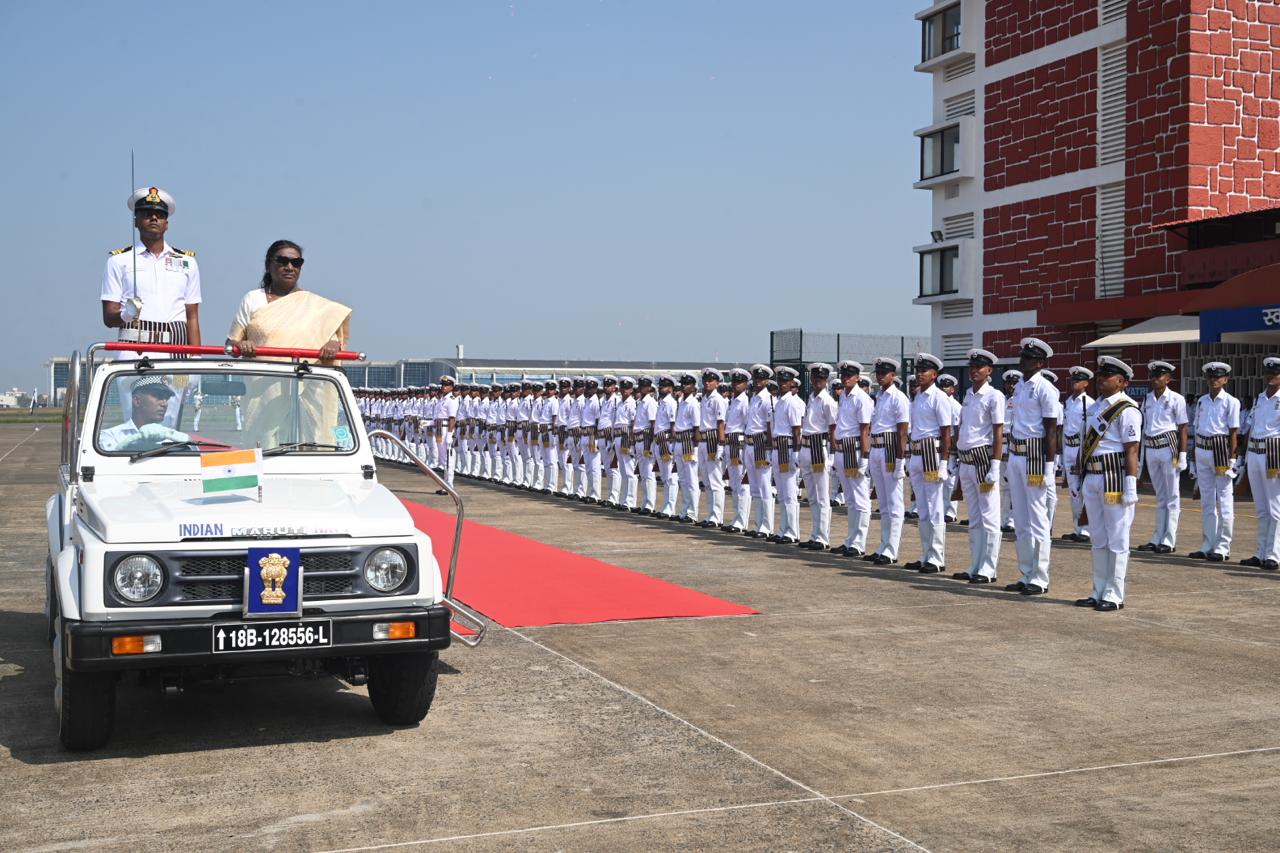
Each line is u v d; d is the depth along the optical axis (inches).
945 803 210.1
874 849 188.4
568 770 227.3
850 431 550.9
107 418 267.9
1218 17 1003.9
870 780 222.5
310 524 232.8
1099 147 1116.5
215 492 248.2
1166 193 1020.5
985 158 1275.8
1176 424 573.6
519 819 200.4
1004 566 523.5
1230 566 529.3
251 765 229.6
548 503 863.1
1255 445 526.0
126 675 303.4
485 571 475.5
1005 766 231.5
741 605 407.5
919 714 269.0
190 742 245.3
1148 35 1039.0
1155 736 252.7
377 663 256.1
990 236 1269.7
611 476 844.0
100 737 234.1
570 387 955.3
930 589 451.5
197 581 223.3
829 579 474.9
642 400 793.6
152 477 263.1
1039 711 272.1
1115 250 1104.8
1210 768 231.0
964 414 474.9
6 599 412.2
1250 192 1018.1
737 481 671.8
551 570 482.9
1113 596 406.9
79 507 252.1
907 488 928.9
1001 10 1246.9
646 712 269.0
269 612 224.8
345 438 285.3
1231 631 369.1
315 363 288.2
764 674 306.0
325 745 243.3
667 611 392.5
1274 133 1027.3
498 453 1083.9
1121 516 403.5
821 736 251.0
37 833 192.1
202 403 276.7
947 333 1342.3
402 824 197.6
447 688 290.0
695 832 194.9
